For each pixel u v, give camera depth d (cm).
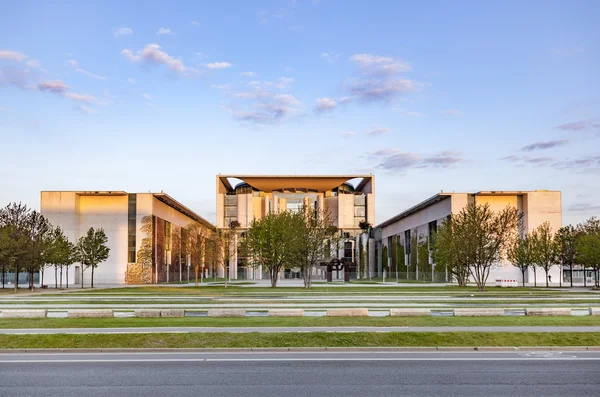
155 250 9144
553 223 8744
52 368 1543
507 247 7838
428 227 10169
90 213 8994
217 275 13775
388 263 13300
